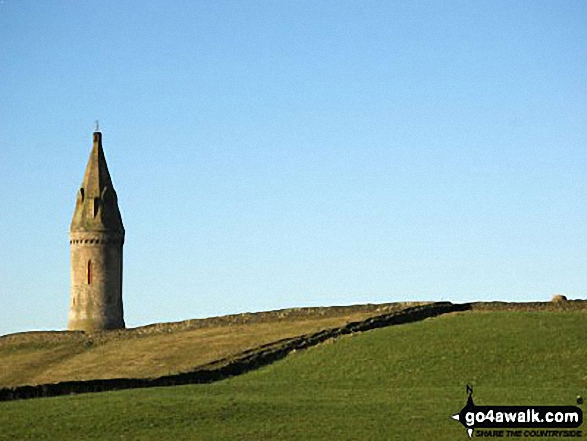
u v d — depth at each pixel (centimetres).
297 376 10681
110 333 14488
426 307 12781
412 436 7838
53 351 14150
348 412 8475
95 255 19862
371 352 11194
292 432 7938
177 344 13025
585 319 11975
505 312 12575
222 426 8094
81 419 8306
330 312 13450
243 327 13525
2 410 8719
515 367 10350
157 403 8738
